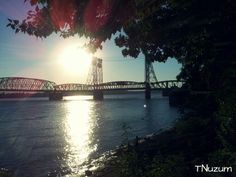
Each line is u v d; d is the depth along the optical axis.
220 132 10.19
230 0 8.66
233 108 9.48
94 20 7.98
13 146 47.88
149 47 12.70
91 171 24.48
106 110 143.62
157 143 22.45
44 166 33.47
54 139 55.16
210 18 9.08
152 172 12.36
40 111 143.88
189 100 15.66
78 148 44.84
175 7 9.63
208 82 11.16
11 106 195.50
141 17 8.89
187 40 11.38
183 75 14.62
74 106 190.38
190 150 15.66
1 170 28.70
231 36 9.48
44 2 7.79
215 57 10.34
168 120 83.00
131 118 94.50
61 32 9.07
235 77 9.77
